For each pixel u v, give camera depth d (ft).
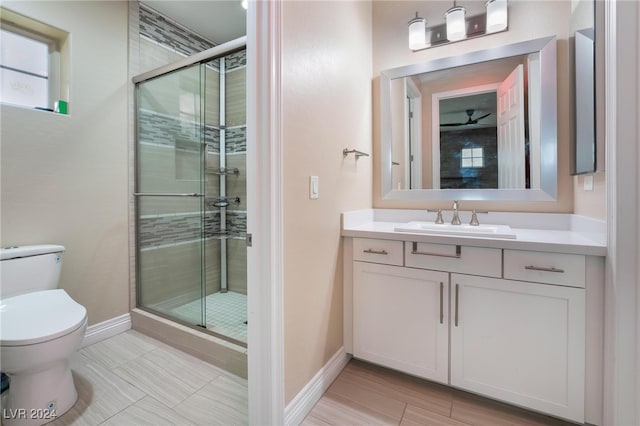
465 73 6.20
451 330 4.76
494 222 5.94
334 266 5.34
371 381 5.26
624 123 3.42
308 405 4.49
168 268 7.63
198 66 7.02
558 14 5.45
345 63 5.70
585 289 3.89
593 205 4.52
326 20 4.99
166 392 4.93
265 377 3.80
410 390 5.03
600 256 3.77
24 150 5.52
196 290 7.82
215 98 9.63
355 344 5.57
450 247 4.74
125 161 7.07
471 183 6.19
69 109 6.15
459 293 4.69
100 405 4.61
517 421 4.34
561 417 4.07
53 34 6.11
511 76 5.81
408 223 6.14
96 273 6.59
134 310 7.16
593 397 3.88
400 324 5.16
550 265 4.08
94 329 6.54
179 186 7.79
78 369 5.55
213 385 5.12
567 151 5.41
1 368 3.89
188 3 7.67
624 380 3.49
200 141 8.04
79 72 6.28
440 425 4.26
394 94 6.82
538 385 4.19
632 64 3.36
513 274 4.31
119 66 7.01
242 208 9.58
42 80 6.21
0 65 5.68
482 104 6.07
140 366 5.65
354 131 6.09
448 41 6.35
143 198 7.32
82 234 6.35
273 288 3.78
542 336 4.16
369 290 5.42
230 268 9.87
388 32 6.93
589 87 4.33
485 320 4.52
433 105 6.48
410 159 6.72
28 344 3.87
